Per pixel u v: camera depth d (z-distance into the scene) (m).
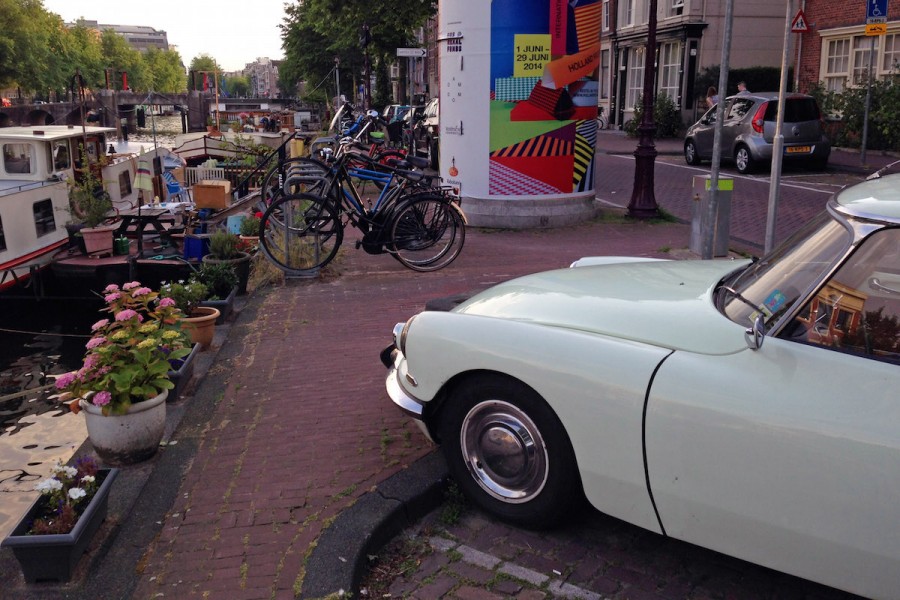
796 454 2.60
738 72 29.05
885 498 2.45
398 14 24.00
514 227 11.79
